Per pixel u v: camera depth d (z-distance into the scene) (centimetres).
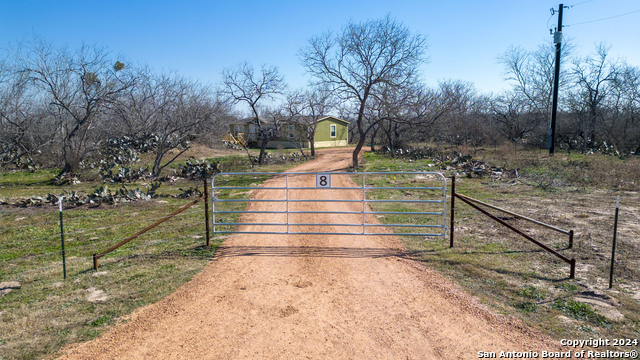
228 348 477
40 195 1705
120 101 2369
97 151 2722
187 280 696
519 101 4119
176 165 2748
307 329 523
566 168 1972
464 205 1302
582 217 1084
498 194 1484
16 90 2531
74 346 482
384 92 2431
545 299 592
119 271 741
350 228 1051
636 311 544
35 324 537
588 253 789
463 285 655
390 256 815
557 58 2648
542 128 3722
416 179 1961
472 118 3809
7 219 1187
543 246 709
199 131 2452
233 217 1205
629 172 1727
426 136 4259
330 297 622
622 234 912
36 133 2664
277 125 3188
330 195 1565
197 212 1288
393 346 479
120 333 513
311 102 3291
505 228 1000
